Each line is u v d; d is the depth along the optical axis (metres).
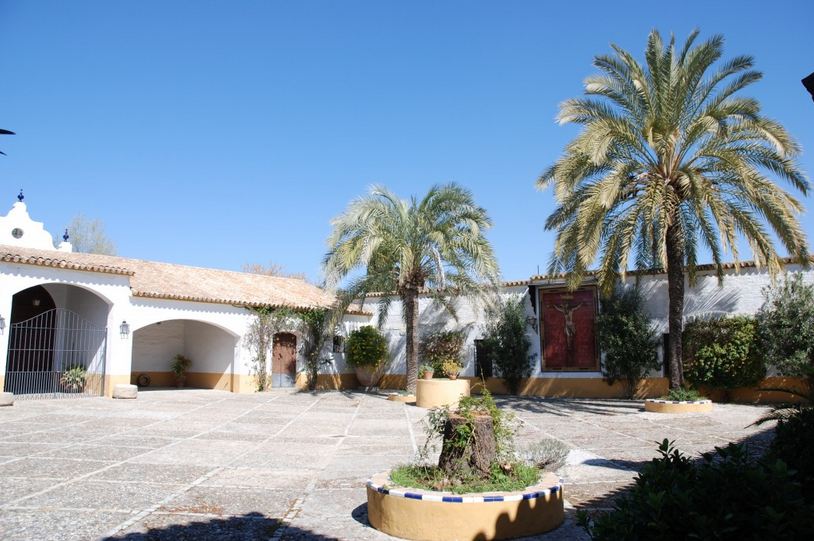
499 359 21.72
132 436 11.80
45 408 15.88
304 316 24.02
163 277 22.92
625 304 19.41
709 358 17.14
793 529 3.17
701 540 3.18
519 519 5.61
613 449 10.55
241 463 9.45
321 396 21.48
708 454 4.21
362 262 18.19
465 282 19.92
